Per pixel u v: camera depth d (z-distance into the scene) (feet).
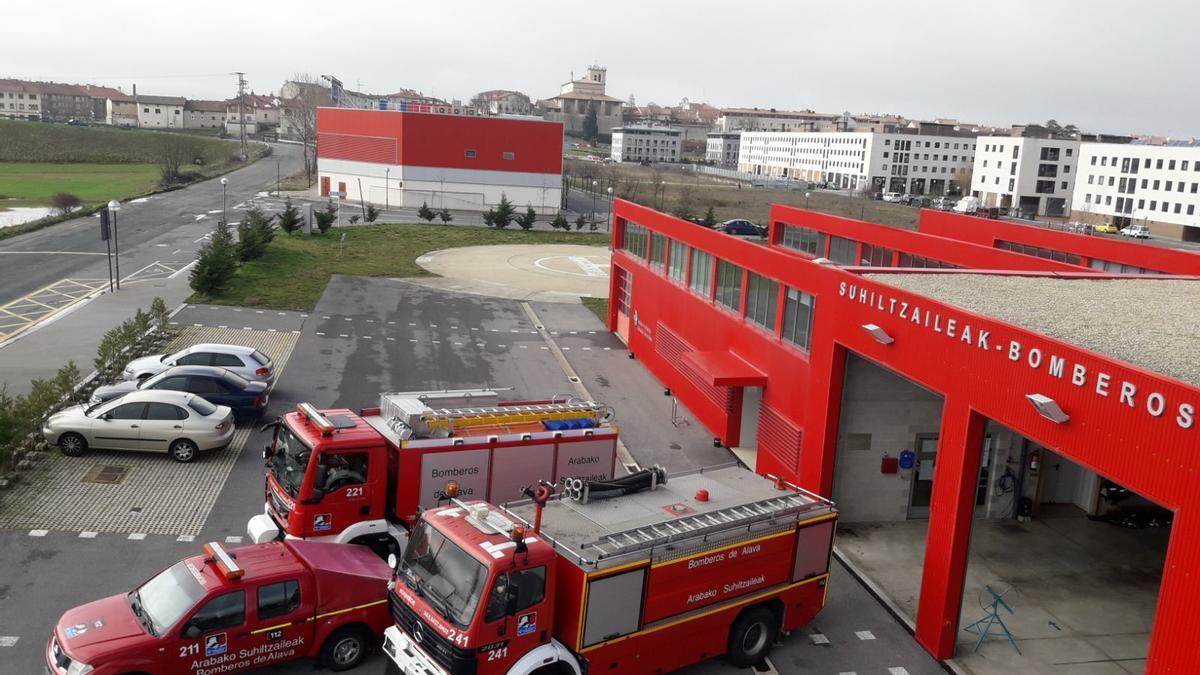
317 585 40.16
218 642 37.50
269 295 128.26
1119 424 33.94
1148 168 330.95
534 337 119.03
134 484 60.75
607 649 38.06
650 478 46.21
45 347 94.17
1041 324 44.93
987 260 86.79
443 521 38.40
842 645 46.91
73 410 66.08
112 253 156.04
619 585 37.76
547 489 41.29
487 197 276.21
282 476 48.80
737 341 79.51
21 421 61.93
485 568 35.09
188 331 104.22
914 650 46.85
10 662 39.42
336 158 283.38
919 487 64.54
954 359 45.21
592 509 43.01
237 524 56.13
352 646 41.39
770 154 600.39
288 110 614.34
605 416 57.82
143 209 224.53
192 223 203.92
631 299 115.85
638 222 114.11
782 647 46.34
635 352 112.88
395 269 161.99
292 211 189.16
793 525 44.86
